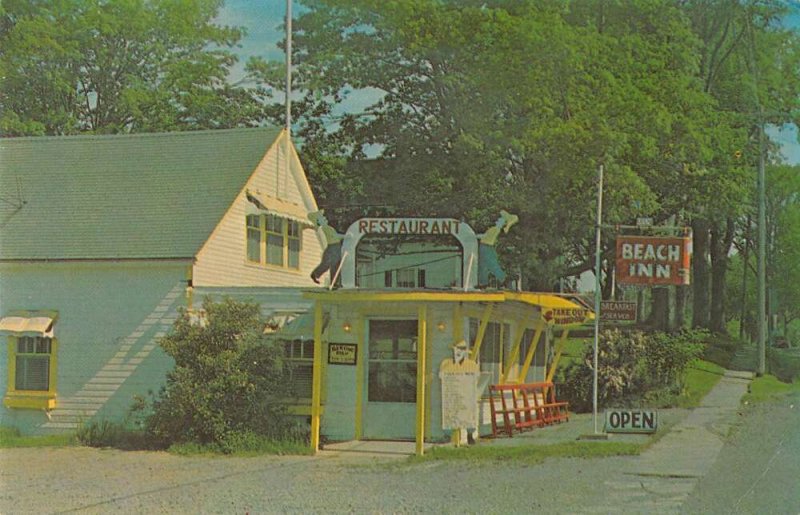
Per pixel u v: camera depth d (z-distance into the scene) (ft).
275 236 71.51
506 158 77.36
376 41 86.63
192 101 102.12
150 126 102.89
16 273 61.31
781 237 70.90
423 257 69.15
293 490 38.96
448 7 81.51
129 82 104.68
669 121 76.43
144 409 58.54
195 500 37.50
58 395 60.18
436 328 51.75
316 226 56.95
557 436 51.85
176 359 52.65
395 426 52.26
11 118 98.53
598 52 78.64
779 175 73.87
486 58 78.74
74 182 68.44
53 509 36.45
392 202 84.28
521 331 59.57
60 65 102.94
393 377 52.54
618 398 62.95
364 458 46.80
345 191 87.61
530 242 75.15
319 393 49.47
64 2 104.12
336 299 48.47
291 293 56.08
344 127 90.58
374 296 47.78
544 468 42.14
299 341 54.80
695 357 65.05
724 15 82.74
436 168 81.76
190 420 51.65
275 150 71.31
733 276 82.53
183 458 48.08
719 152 79.05
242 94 101.09
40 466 45.98
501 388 53.62
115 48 104.73
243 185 65.98
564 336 63.36
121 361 59.67
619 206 73.56
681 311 83.20
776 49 82.74
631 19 84.07
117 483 41.19
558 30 76.64
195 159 69.51
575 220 75.05
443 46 80.23
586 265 76.69
